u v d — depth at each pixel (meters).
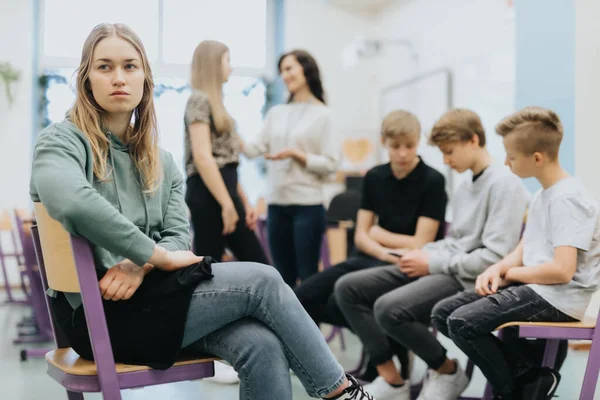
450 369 2.10
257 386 1.23
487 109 5.21
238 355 1.25
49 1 6.69
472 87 5.45
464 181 2.23
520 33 3.90
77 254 1.17
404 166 2.42
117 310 1.25
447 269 2.11
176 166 1.55
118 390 1.19
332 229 4.73
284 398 1.23
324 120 3.02
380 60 7.25
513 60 4.82
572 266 1.69
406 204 2.45
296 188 2.94
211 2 7.09
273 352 1.24
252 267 1.29
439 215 2.39
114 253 1.21
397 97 6.81
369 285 2.27
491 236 2.06
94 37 1.33
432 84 6.08
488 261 2.03
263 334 1.25
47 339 3.56
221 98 2.61
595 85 3.33
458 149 2.12
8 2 6.48
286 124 3.05
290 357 1.27
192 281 1.25
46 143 1.23
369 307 2.29
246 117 7.21
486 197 2.10
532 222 1.86
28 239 3.59
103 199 1.19
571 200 1.73
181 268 1.29
